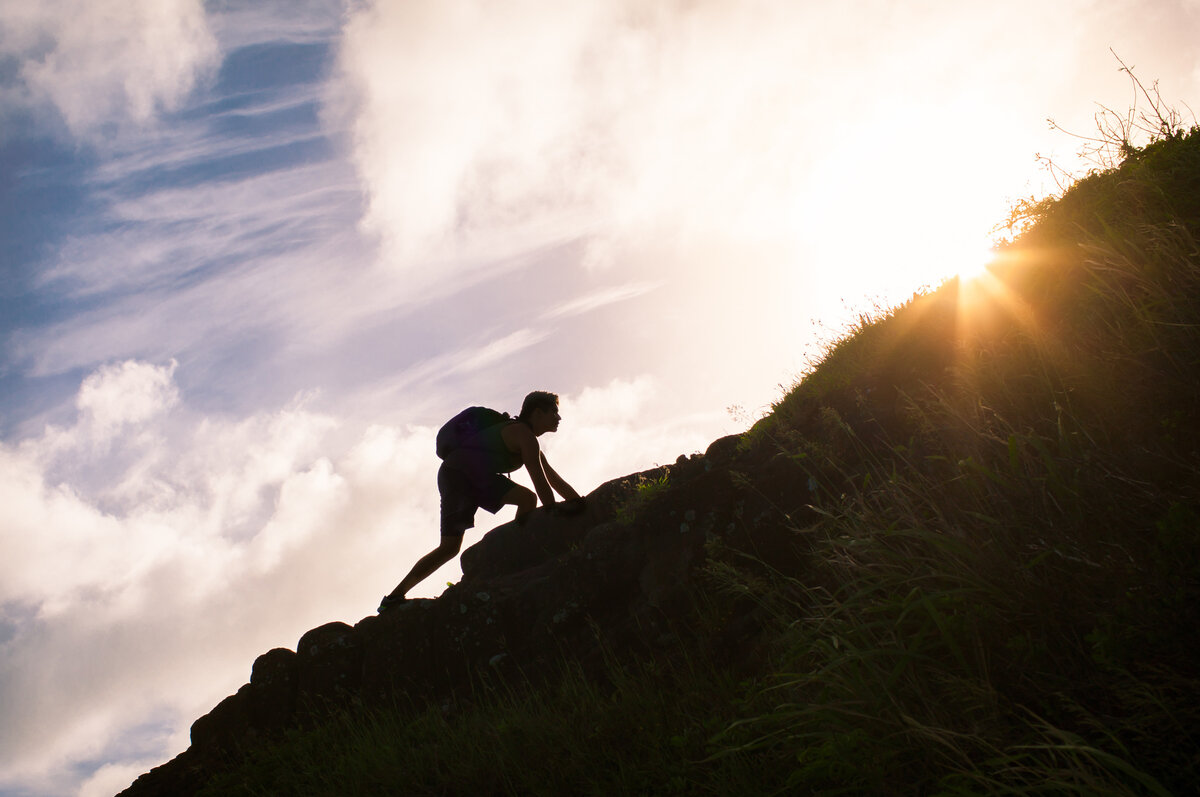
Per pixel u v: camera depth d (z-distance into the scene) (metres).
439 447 5.91
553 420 5.67
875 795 2.23
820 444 4.45
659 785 3.19
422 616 5.72
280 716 5.91
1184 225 3.15
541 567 6.05
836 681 2.48
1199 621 1.85
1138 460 2.42
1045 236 4.43
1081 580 2.18
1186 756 1.70
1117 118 4.42
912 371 4.57
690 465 5.88
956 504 2.80
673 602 4.69
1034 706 2.07
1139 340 2.93
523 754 3.92
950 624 2.32
